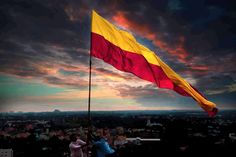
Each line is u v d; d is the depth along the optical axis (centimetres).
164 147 4575
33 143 6544
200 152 4762
